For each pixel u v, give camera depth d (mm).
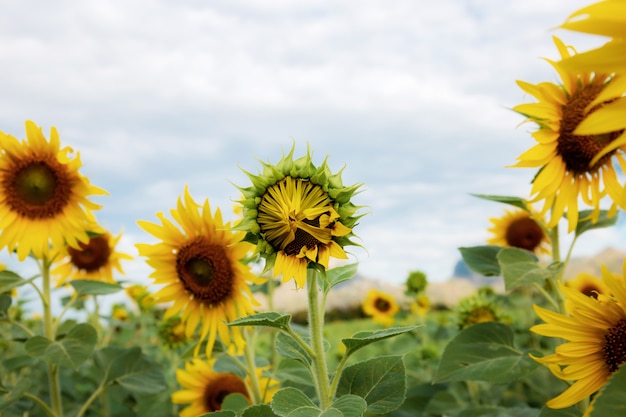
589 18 405
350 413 635
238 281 1024
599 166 917
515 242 1635
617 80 422
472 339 931
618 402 508
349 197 721
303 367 1072
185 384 1249
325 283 807
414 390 1387
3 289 1161
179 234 1044
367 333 726
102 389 1231
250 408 725
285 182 731
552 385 1326
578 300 702
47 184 1229
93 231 1269
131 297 2166
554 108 880
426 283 2064
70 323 1585
